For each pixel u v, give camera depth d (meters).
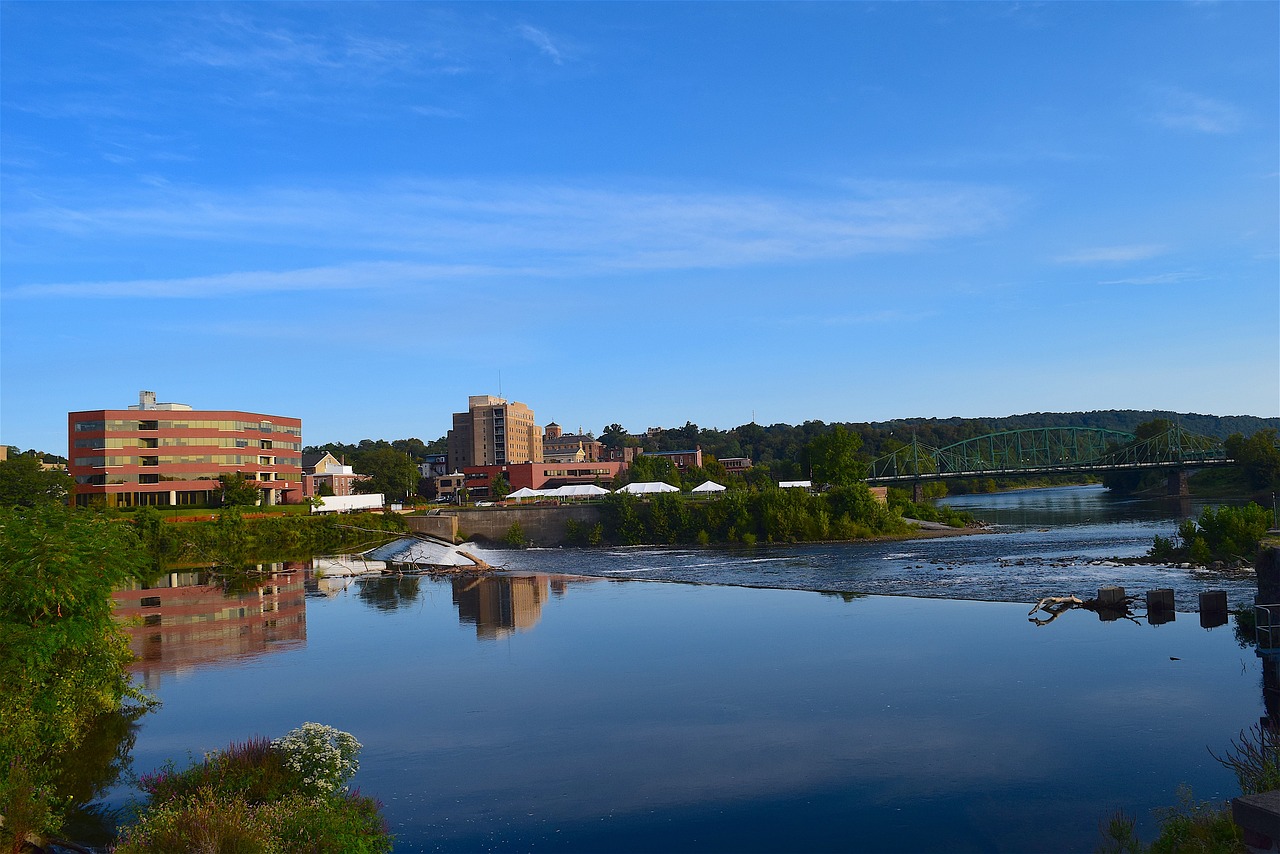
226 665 44.31
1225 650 41.59
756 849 21.53
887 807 23.73
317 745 22.33
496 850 21.92
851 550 101.44
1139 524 126.12
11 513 30.86
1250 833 9.08
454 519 127.12
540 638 50.38
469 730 32.12
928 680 37.12
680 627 52.66
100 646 31.42
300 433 177.25
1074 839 21.25
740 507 120.31
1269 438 199.00
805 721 31.88
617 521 125.81
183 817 18.22
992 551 92.56
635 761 28.19
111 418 141.12
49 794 23.09
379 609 64.31
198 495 147.62
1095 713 31.50
